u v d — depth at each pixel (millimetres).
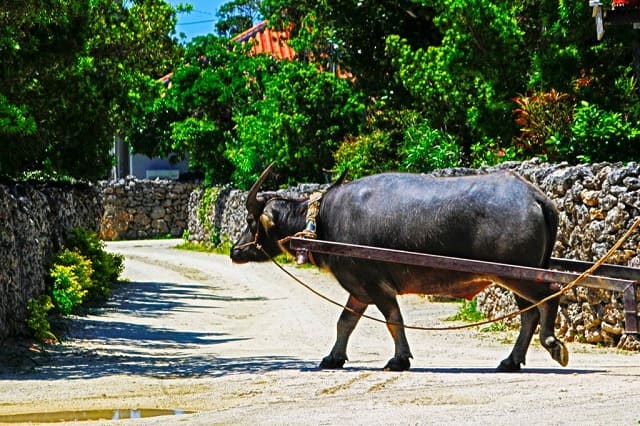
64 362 15344
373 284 13305
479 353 15578
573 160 20703
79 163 24188
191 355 16188
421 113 32344
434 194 12930
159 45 25031
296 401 11211
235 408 10898
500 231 12422
